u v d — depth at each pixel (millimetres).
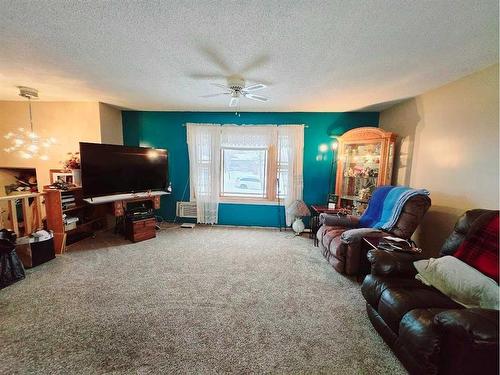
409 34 1608
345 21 1471
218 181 4363
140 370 1368
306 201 4301
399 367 1419
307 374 1368
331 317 1881
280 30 1587
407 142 3203
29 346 1516
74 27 1582
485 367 1059
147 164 3934
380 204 2914
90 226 3893
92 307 1930
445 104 2561
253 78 2488
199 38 1711
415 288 1575
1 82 2762
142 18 1474
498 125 1984
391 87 2699
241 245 3482
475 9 1331
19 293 2098
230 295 2166
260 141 4207
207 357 1472
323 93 2975
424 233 2797
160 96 3299
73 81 2691
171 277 2473
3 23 1534
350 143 3678
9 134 3770
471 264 1573
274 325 1774
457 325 1035
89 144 3227
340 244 2572
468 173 2264
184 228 4281
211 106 3881
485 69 2098
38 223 2977
